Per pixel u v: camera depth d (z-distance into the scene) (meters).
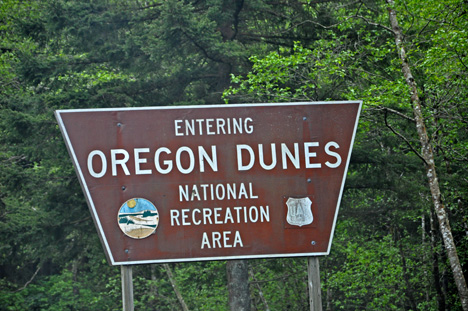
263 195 9.49
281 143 9.59
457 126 17.14
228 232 9.39
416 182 17.00
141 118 9.49
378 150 18.98
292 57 16.19
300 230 9.48
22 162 24.12
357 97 16.08
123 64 17.77
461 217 20.58
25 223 18.16
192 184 9.43
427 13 15.45
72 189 17.70
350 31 17.61
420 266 22.97
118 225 9.29
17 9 25.41
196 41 15.97
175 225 9.35
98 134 9.41
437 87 16.64
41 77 17.98
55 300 27.22
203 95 17.22
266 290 26.06
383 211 20.19
